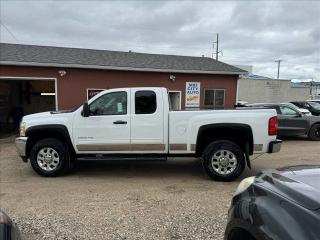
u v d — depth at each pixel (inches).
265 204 96.3
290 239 80.4
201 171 310.8
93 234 167.5
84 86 577.0
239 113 273.1
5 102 721.0
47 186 257.4
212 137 284.8
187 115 277.1
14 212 199.5
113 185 259.9
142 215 193.3
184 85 651.5
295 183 100.4
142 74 616.4
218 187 255.0
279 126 531.2
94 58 621.3
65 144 295.3
